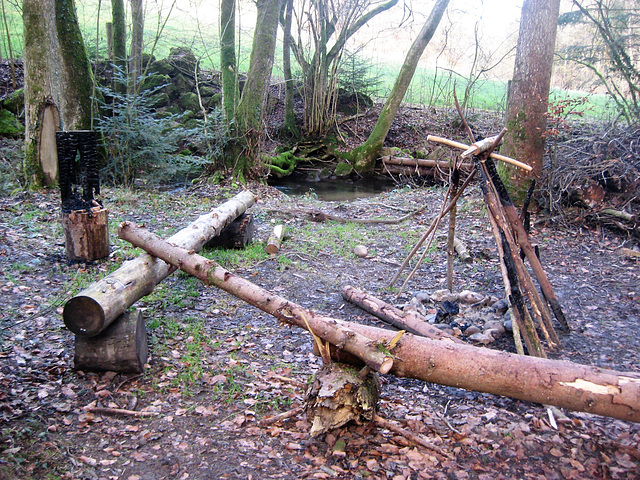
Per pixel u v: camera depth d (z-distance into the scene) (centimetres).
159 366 409
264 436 334
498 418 364
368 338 335
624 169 889
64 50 1044
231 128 1226
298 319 355
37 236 685
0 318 459
